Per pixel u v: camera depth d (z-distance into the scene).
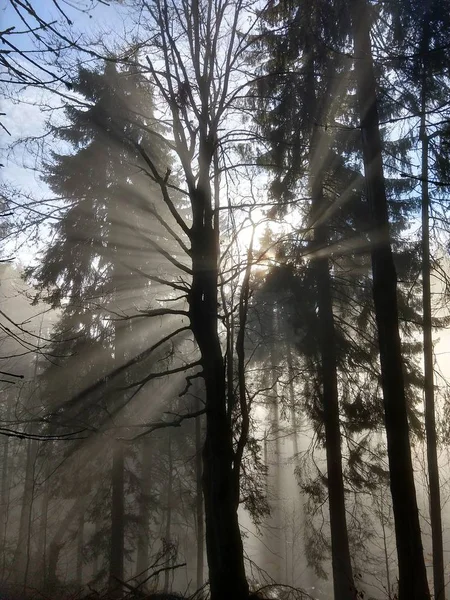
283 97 10.15
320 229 13.32
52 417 11.00
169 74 8.72
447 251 10.45
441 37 8.16
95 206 13.66
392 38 8.74
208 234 8.72
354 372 14.09
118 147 12.53
